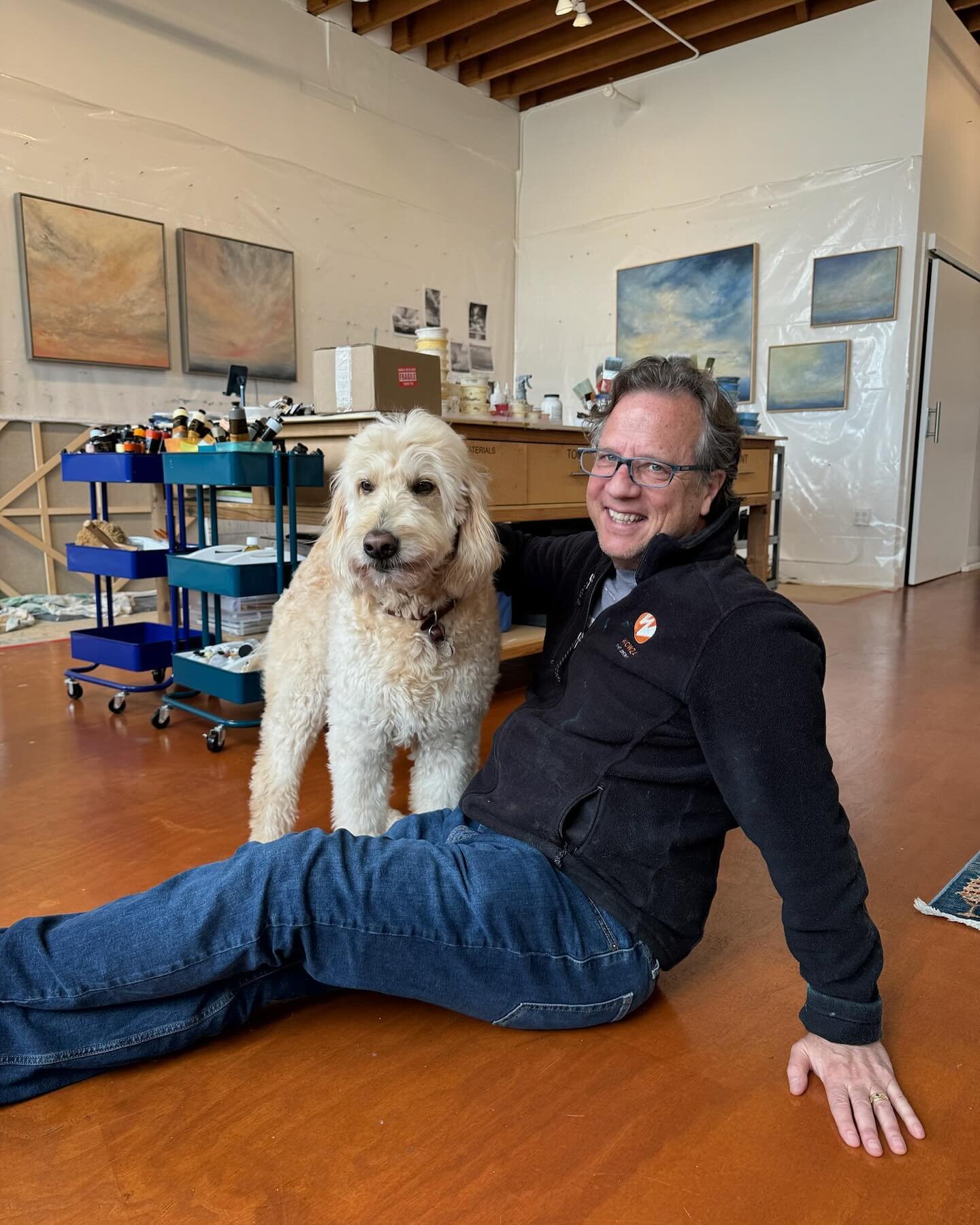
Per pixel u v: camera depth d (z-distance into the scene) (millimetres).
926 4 5820
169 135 5406
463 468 1702
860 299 6312
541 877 1226
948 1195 1025
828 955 1146
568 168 7750
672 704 1204
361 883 1156
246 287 5848
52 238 4875
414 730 1715
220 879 1148
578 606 1495
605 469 1361
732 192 6832
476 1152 1088
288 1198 1009
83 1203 1000
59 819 2154
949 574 7324
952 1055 1293
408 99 6941
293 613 2021
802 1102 1183
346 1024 1354
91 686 3477
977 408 7457
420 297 7250
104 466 3010
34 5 4734
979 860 1981
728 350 6969
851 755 2691
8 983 1113
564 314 7941
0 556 4938
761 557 5312
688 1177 1049
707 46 6801
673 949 1279
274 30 5922
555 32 6840
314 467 2707
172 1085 1206
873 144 6148
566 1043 1312
